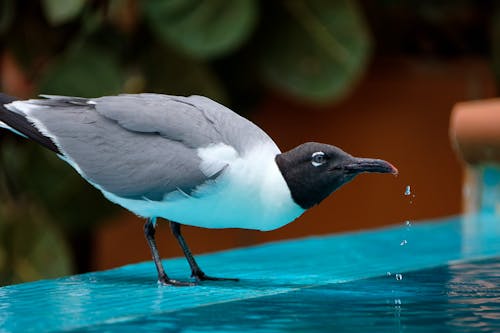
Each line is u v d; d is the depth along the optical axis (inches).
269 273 231.3
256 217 211.2
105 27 454.0
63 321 162.7
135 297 190.7
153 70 459.2
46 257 422.3
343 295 192.9
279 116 595.5
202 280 220.1
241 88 537.3
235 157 204.7
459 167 568.4
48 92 429.4
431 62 577.9
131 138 214.5
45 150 429.7
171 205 212.1
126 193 213.2
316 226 585.9
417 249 280.1
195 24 429.7
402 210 569.3
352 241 303.0
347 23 462.6
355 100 586.2
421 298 188.1
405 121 579.5
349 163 204.4
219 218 213.8
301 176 203.8
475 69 576.7
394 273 228.2
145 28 465.1
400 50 577.9
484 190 375.6
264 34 473.4
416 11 541.0
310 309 174.7
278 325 158.7
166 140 212.2
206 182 204.4
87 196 452.4
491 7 545.6
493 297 189.5
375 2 543.8
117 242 566.3
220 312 171.0
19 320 164.6
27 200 453.1
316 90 470.9
